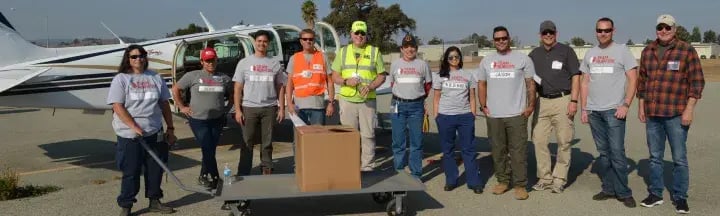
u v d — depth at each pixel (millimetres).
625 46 4492
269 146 5258
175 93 5039
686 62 4152
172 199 4969
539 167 5176
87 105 7375
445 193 5125
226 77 5199
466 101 5047
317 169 4066
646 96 4406
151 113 4328
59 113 13281
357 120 5355
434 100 5152
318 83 5359
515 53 4773
